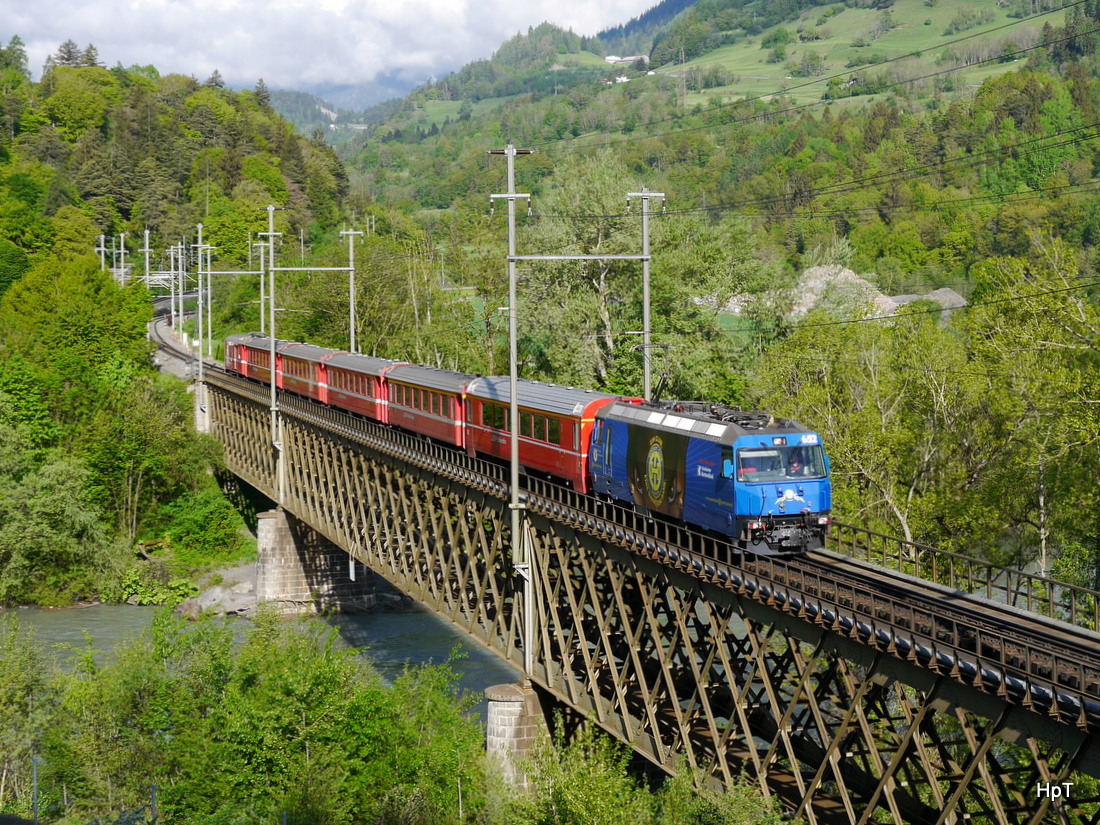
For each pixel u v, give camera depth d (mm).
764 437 36500
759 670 32281
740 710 32812
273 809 34375
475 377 57969
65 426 100000
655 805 33938
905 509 59531
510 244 43406
